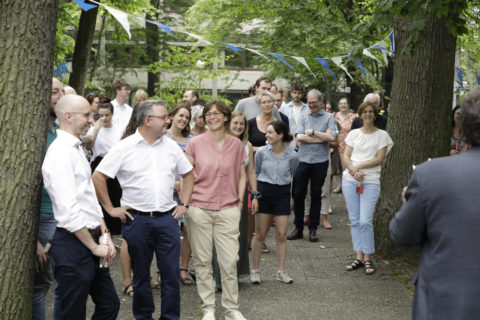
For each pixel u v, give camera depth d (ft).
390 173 25.40
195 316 18.29
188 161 16.79
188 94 31.09
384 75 72.84
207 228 17.65
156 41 94.84
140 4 53.62
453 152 25.48
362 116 23.67
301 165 28.84
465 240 8.71
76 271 13.10
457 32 22.24
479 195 8.80
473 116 9.12
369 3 52.21
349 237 29.91
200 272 17.63
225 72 59.21
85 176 13.34
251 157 20.79
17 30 12.44
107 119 24.04
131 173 15.79
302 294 20.80
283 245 22.18
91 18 41.45
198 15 72.18
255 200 20.57
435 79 24.59
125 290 20.13
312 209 28.96
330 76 70.03
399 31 25.04
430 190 9.03
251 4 64.80
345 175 24.07
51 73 13.10
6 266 12.26
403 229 9.29
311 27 59.77
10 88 12.41
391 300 20.22
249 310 19.03
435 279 8.85
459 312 8.57
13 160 12.39
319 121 28.94
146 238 15.81
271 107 25.67
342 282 22.34
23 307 12.55
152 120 15.69
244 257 21.65
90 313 18.39
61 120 13.20
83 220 12.90
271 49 64.23
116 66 97.55
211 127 17.88
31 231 12.68
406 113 24.99
